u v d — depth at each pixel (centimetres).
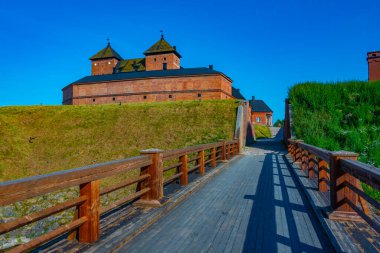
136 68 7169
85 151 2805
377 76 3788
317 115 2405
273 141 3603
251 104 7988
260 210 643
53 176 346
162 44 6819
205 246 442
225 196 780
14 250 311
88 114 3572
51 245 422
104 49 7744
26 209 1658
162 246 441
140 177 600
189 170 952
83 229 432
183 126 3070
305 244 452
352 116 2247
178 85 5306
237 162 1606
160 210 604
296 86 2873
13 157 2752
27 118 3556
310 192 782
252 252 422
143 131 3059
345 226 507
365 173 408
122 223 521
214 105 3406
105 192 471
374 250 409
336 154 554
